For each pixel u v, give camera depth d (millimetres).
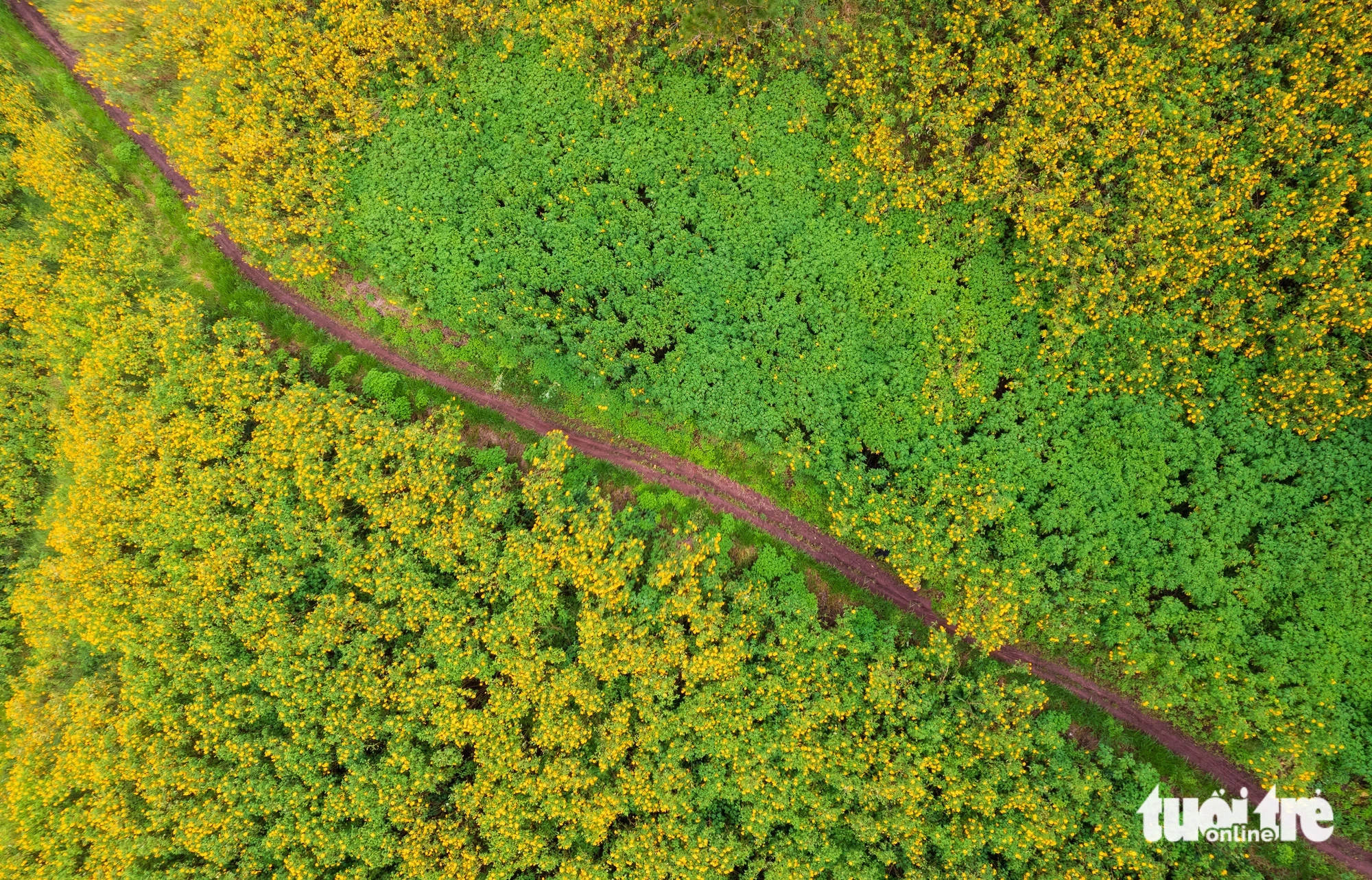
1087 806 20047
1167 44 19734
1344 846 19891
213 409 23078
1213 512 20547
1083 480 21281
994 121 21094
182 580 22203
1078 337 21047
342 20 22438
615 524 22578
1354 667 19453
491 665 21562
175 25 22203
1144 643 20578
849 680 21016
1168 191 19500
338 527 22109
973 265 21844
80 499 22312
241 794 20875
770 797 20359
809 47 21953
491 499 22062
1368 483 19609
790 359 22859
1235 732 19859
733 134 22625
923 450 21984
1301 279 19234
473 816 20766
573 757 20797
